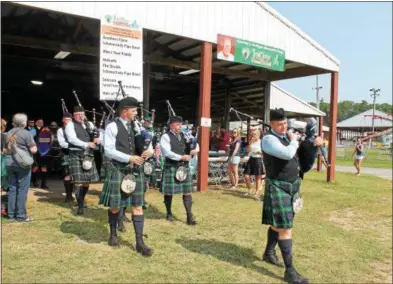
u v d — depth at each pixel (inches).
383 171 599.5
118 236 160.6
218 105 604.4
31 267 125.4
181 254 143.8
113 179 140.0
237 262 139.6
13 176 179.2
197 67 384.2
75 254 137.9
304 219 217.9
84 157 193.9
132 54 265.1
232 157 304.8
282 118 127.3
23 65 423.8
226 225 189.8
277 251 154.7
